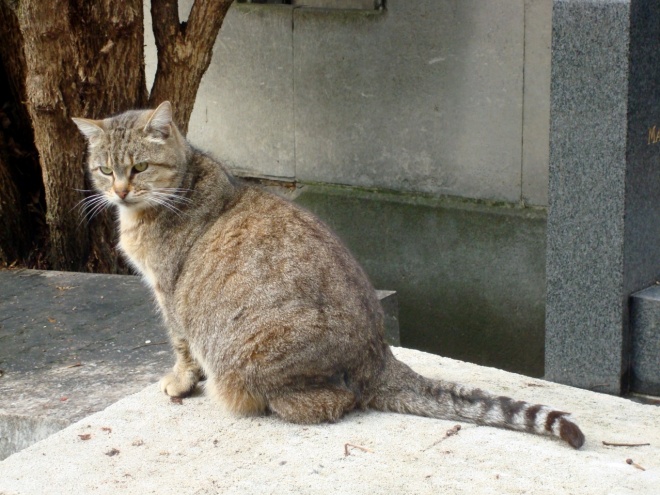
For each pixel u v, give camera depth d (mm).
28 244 2623
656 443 1744
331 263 1774
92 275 2373
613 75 1975
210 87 2889
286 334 1735
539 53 2482
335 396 1758
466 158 2602
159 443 1741
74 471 1695
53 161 2465
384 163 2701
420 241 2643
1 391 1929
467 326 2604
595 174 2010
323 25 2709
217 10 2443
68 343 2082
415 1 2592
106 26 2379
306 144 2789
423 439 1728
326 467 1683
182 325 1812
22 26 2361
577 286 2053
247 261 1765
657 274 2105
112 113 2441
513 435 1741
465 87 2574
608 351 2051
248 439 1738
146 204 1840
